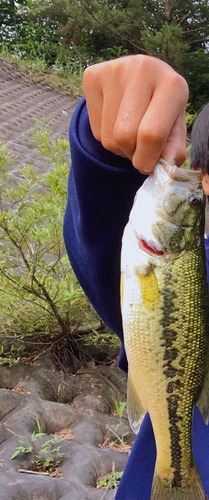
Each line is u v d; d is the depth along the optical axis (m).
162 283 1.20
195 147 1.70
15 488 2.17
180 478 1.23
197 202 1.23
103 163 1.26
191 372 1.20
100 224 1.34
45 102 10.04
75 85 11.85
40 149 3.18
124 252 1.23
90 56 14.21
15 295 3.18
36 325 3.40
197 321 1.21
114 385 3.43
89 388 3.25
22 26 15.34
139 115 1.04
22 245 3.07
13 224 2.92
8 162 3.18
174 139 1.16
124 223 1.36
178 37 10.64
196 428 1.48
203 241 1.25
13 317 3.28
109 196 1.31
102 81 1.10
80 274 1.53
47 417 2.83
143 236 1.21
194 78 12.14
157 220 1.20
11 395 2.87
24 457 2.46
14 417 2.73
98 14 11.74
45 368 3.28
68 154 3.72
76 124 1.31
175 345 1.19
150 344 1.19
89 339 3.58
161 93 1.03
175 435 1.22
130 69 1.05
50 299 3.15
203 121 1.69
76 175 1.29
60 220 2.96
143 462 1.53
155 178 1.21
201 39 12.38
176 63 11.06
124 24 11.86
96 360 3.62
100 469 2.53
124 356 1.56
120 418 2.81
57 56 13.83
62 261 3.17
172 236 1.21
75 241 1.53
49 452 2.54
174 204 1.21
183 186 1.22
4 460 2.39
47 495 2.22
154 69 1.04
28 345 3.40
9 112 8.45
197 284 1.22
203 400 1.23
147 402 1.20
